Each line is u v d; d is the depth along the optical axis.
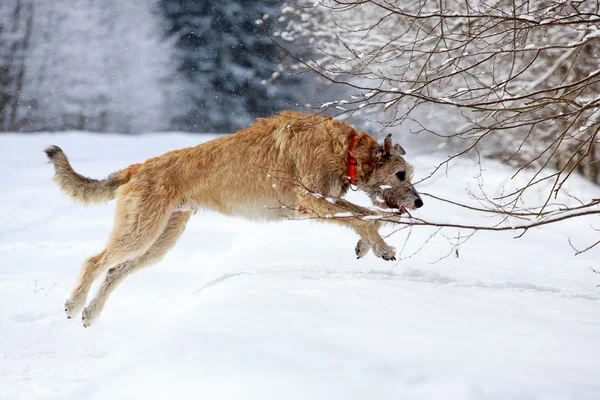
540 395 5.82
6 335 11.36
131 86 91.94
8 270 18.50
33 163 52.16
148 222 13.89
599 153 32.12
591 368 6.59
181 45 96.00
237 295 9.55
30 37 89.69
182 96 94.50
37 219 31.08
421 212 25.78
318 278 11.46
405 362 6.46
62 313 13.58
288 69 32.03
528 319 8.84
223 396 5.86
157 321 11.19
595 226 27.17
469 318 8.65
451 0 21.67
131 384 6.68
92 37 90.62
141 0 93.31
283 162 13.53
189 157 14.09
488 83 24.14
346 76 25.30
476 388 5.84
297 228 21.86
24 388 8.09
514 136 31.88
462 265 15.74
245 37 92.44
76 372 8.88
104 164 52.44
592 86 26.39
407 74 21.98
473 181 33.19
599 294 12.48
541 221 8.98
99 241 24.91
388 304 9.21
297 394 5.75
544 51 23.05
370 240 13.45
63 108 90.12
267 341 6.97
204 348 6.91
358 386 5.89
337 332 7.50
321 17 29.38
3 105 89.56
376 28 24.38
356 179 13.52
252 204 13.93
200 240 24.67
